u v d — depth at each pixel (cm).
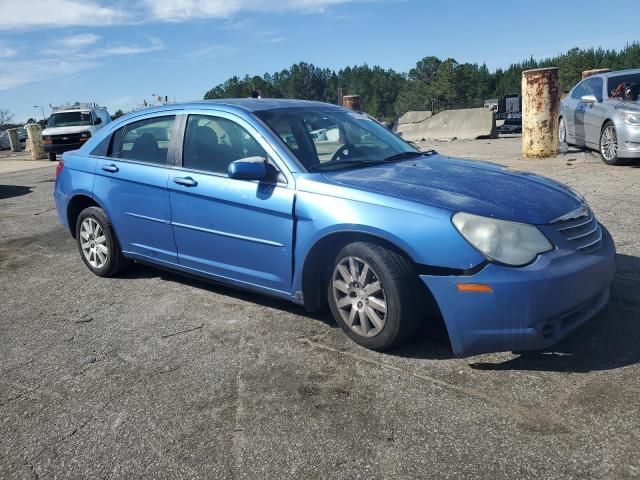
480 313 315
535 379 320
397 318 343
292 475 257
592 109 1057
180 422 303
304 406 310
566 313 322
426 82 8669
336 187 368
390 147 466
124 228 512
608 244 364
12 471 273
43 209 991
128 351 391
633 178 856
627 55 9200
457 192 351
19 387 352
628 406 288
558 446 263
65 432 301
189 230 452
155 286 523
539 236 322
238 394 326
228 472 262
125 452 281
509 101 2755
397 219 338
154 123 496
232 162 407
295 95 11588
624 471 244
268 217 395
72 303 494
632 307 399
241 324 423
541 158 1151
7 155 2933
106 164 524
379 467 258
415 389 318
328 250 381
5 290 543
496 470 250
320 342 384
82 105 2533
